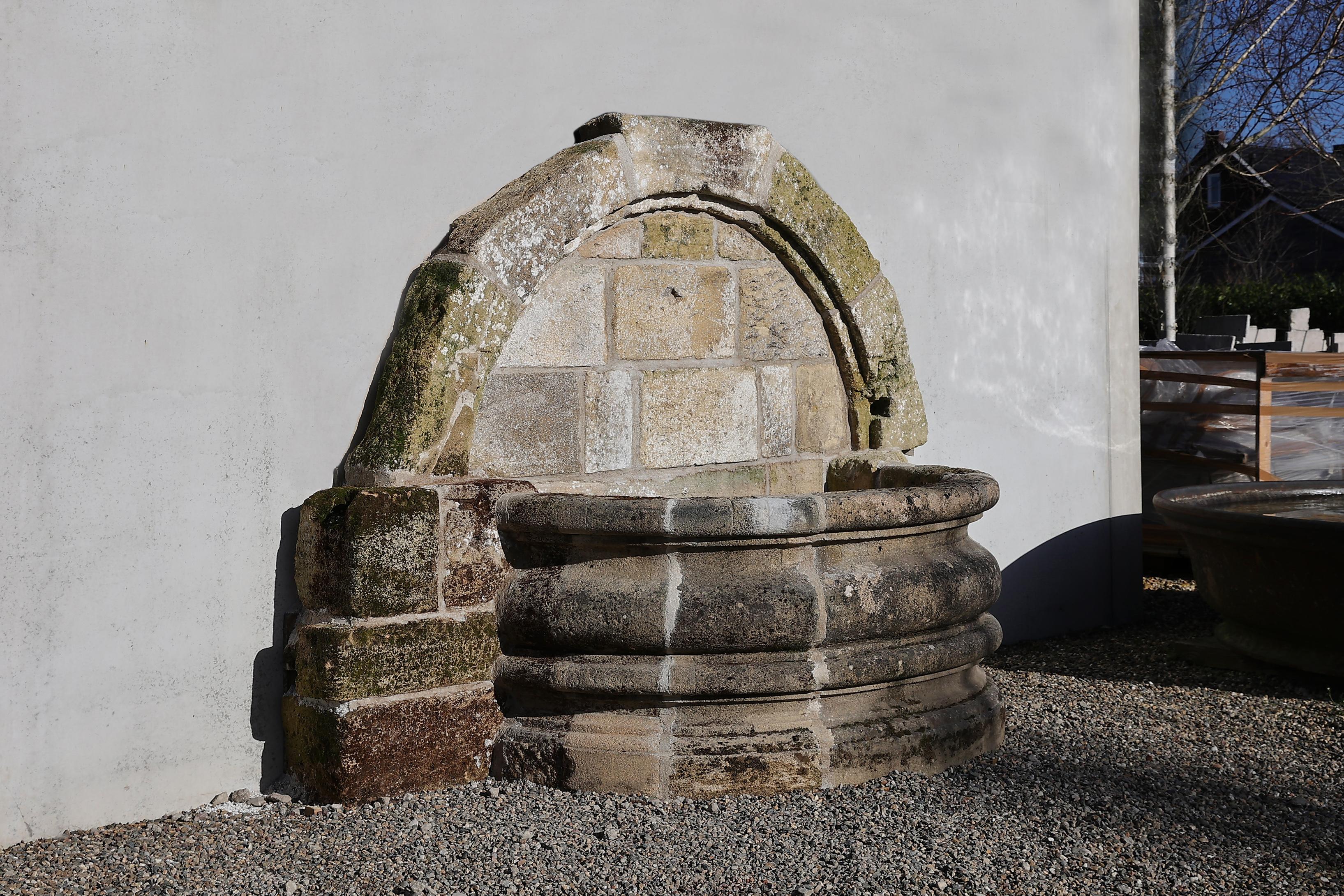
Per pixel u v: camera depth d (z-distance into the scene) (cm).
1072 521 592
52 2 324
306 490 369
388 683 347
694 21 451
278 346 362
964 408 545
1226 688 490
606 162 404
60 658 330
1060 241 582
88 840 326
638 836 322
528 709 371
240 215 354
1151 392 724
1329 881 301
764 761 349
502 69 404
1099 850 319
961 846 318
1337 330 1600
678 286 437
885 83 511
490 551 369
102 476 335
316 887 295
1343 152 1689
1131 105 613
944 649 380
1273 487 568
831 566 363
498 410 390
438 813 339
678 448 439
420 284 378
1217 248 2183
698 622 348
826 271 471
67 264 328
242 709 360
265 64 357
